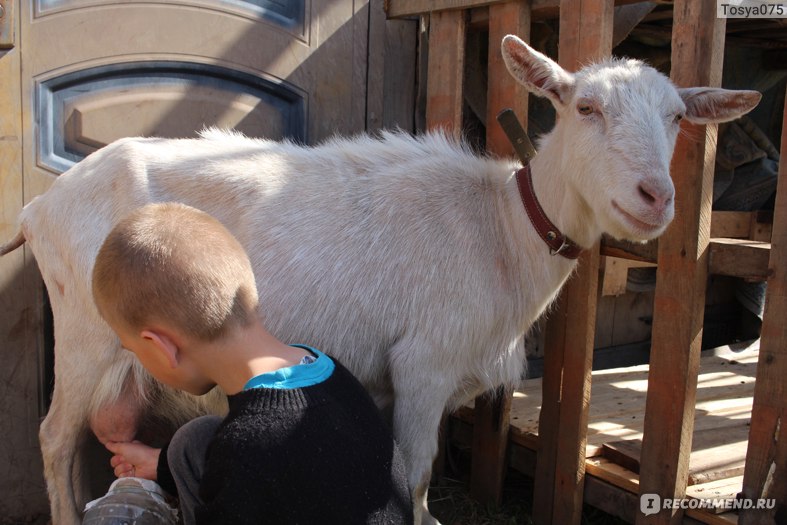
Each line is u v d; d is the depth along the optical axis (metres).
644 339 5.13
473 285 2.53
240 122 3.53
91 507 1.86
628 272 4.75
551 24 3.79
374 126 3.85
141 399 2.73
